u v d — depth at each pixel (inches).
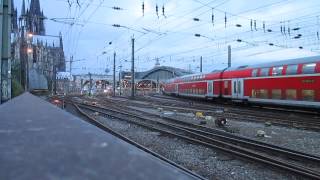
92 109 1566.2
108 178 35.4
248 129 877.2
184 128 852.6
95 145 45.4
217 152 569.9
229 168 469.7
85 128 57.6
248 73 1595.7
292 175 419.8
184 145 647.8
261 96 1485.0
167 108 1652.3
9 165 38.1
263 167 464.4
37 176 35.5
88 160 40.0
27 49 2573.8
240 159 513.3
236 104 1807.3
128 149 44.6
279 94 1362.0
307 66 1220.5
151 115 1294.3
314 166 475.5
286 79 1320.1
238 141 653.3
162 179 36.2
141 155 42.6
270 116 1159.0
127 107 1727.4
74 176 35.7
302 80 1237.1
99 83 5684.1
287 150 559.2
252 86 1556.3
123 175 36.3
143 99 2637.8
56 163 38.8
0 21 880.3
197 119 1146.0
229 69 1831.9
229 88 1785.2
